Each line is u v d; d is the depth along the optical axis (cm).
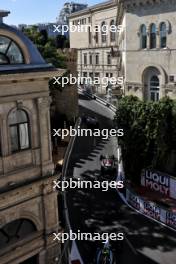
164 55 4175
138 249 2883
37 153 2019
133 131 3769
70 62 6562
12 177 1911
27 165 1988
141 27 4394
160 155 3788
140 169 3894
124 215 3391
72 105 6681
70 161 4722
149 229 3162
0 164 1861
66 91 6544
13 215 1938
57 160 4709
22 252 2028
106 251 2630
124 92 4884
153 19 4216
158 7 4128
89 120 6147
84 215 3362
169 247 2908
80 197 3719
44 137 2027
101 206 3547
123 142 3884
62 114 6575
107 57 9106
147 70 4444
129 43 4575
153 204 3300
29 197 2000
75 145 5369
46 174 2064
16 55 1886
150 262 2716
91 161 4716
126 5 4475
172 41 4062
